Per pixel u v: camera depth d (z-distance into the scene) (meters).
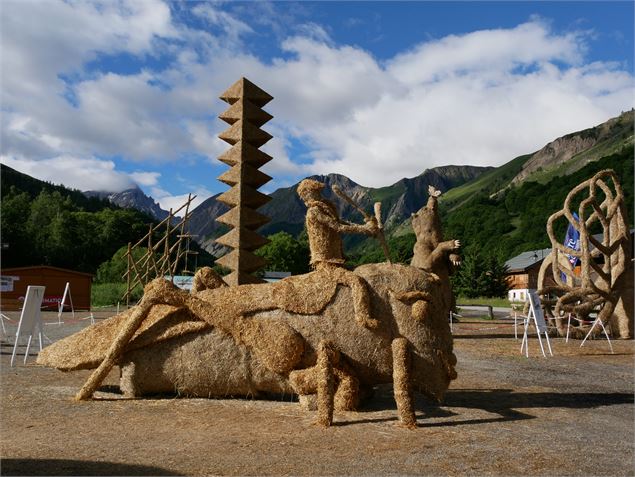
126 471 4.57
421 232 14.53
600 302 18.69
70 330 18.58
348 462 4.98
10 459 4.86
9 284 30.58
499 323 24.75
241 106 12.66
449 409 7.43
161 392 7.79
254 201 12.67
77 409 7.02
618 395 8.75
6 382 8.94
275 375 7.24
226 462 4.88
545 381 10.09
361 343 6.98
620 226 18.56
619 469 5.00
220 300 7.46
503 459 5.20
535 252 57.22
